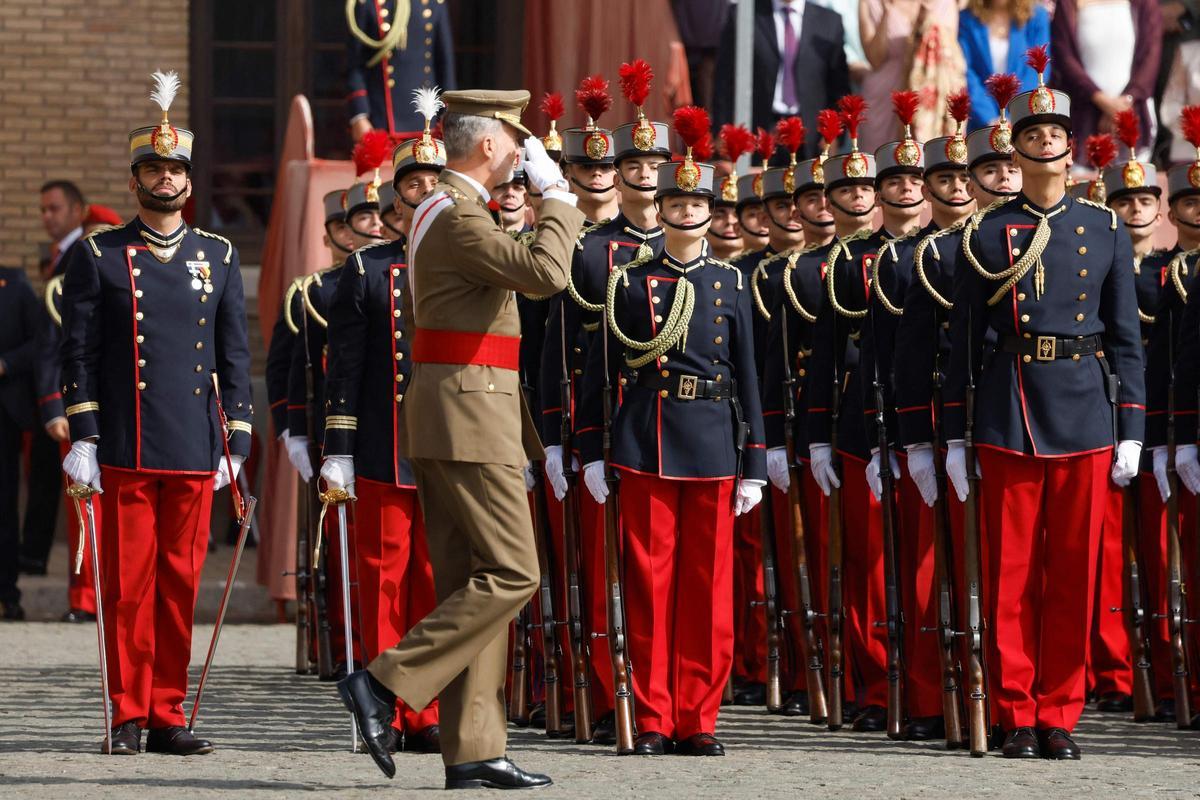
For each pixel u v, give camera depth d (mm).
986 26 45969
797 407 32531
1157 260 33562
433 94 28703
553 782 24266
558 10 51812
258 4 61406
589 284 28734
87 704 32688
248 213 61438
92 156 60656
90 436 27156
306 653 37906
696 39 50062
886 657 30719
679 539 27906
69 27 60531
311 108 61562
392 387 28375
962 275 27531
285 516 46781
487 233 22953
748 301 28219
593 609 29000
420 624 22922
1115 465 27484
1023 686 27328
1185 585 32156
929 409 28391
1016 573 27312
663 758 27047
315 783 24188
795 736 29953
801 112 47844
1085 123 47062
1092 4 47031
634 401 27734
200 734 29359
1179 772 25906
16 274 49812
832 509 30922
